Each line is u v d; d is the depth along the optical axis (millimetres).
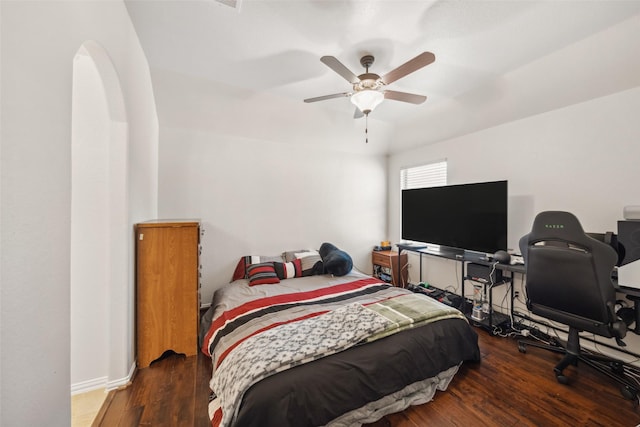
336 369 1306
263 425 1077
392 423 1403
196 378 1771
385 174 4434
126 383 1672
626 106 1944
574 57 1922
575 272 1619
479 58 2057
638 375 1792
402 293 2357
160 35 1835
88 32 1087
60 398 858
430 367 1599
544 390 1657
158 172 2795
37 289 756
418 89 2588
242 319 1903
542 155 2438
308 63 2178
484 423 1402
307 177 3736
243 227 3275
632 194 1922
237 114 2955
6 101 637
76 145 1604
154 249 1933
